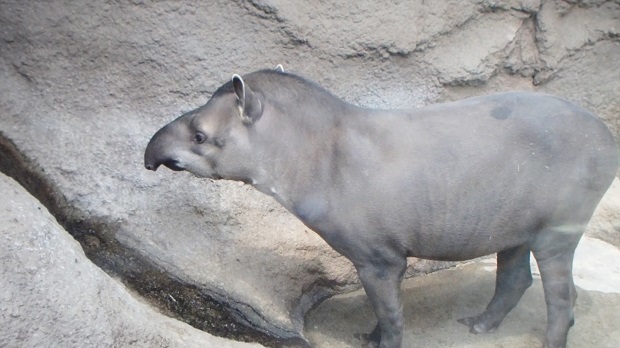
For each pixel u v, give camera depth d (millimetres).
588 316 4309
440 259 4086
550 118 3855
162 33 4664
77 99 4688
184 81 4762
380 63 4980
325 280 4809
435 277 4828
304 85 3809
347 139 3783
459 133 3797
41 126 4621
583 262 4660
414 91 5113
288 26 4746
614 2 5406
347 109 3846
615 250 4781
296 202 3898
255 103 3705
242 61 4789
